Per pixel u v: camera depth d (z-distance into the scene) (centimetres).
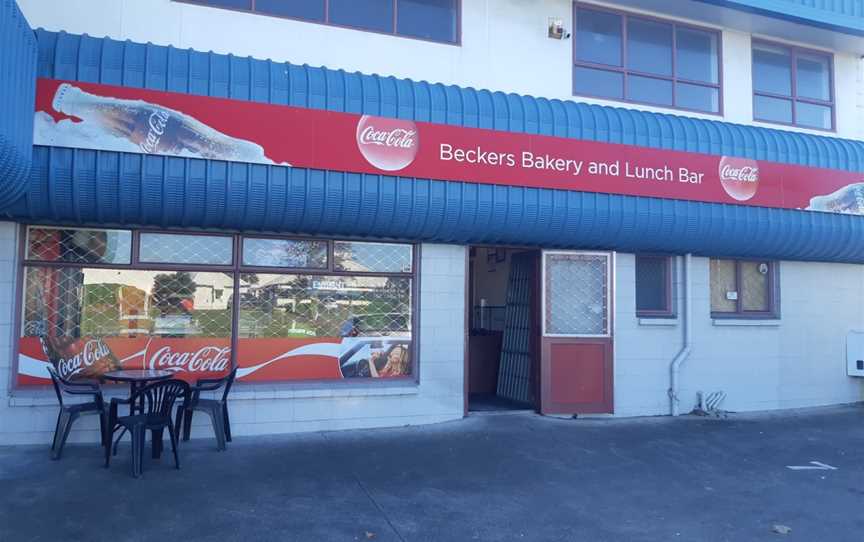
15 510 570
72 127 721
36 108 710
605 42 1036
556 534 566
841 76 1206
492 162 891
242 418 826
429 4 940
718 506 646
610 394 1008
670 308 1069
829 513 631
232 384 832
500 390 1127
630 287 1034
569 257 1008
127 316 804
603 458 798
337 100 826
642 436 905
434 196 862
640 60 1055
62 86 720
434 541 544
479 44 953
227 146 773
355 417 875
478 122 891
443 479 698
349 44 885
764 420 1031
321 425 859
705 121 1041
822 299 1171
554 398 990
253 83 792
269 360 854
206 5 827
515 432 895
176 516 569
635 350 1032
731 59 1109
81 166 725
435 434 866
